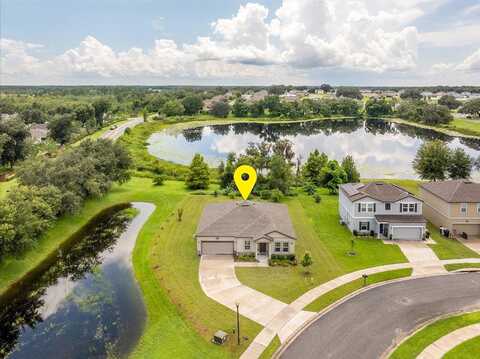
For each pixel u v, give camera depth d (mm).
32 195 43531
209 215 44625
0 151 73188
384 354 24938
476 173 79438
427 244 43469
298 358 24734
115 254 42688
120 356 25828
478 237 45594
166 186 70500
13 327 29672
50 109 172125
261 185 64875
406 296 32250
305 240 44938
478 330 27344
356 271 36969
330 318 29156
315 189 67312
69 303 32844
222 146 121188
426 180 73812
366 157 103188
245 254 40500
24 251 40031
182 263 39031
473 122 174875
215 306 31078
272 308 30688
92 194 57219
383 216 45938
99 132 131375
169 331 28219
